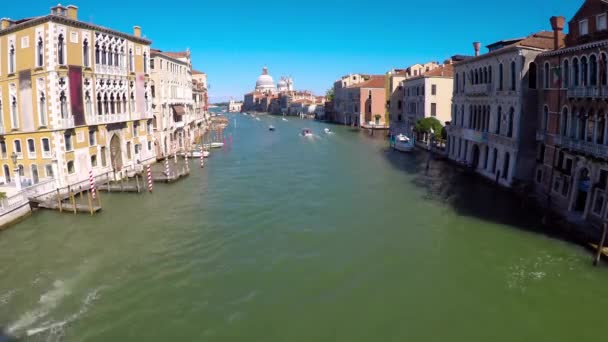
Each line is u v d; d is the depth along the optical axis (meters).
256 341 13.51
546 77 27.36
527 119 29.23
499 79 32.75
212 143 64.50
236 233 22.77
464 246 20.50
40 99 29.88
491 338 13.57
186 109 63.72
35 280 17.41
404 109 71.94
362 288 16.73
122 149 38.38
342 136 78.94
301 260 19.30
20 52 30.56
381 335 13.80
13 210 24.27
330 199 29.58
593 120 22.03
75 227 23.77
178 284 17.09
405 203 28.23
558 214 23.12
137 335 13.78
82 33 32.31
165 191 32.41
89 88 33.34
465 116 40.34
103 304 15.61
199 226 23.92
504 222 23.77
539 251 19.58
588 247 19.52
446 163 44.16
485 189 31.64
